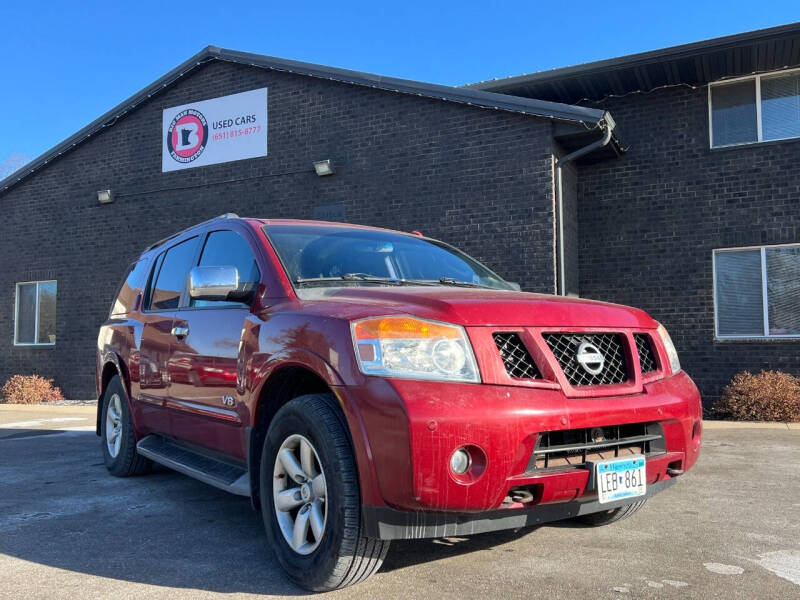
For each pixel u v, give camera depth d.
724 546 3.65
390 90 11.08
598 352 3.10
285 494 3.13
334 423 2.88
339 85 11.71
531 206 9.91
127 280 5.99
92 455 6.91
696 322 10.41
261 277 3.72
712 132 10.64
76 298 14.22
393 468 2.61
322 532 2.89
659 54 10.08
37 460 6.59
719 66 10.24
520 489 2.81
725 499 4.74
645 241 10.80
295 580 3.03
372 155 11.30
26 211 14.98
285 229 4.11
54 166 14.70
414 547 3.62
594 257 11.08
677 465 3.33
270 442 3.23
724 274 10.40
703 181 10.52
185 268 4.73
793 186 10.01
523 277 9.91
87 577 3.21
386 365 2.74
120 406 5.64
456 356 2.76
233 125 12.74
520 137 10.05
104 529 4.06
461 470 2.65
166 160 13.42
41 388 13.55
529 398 2.77
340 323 2.92
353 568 2.84
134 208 13.73
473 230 10.31
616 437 3.04
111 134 14.11
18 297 15.08
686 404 3.29
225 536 3.91
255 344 3.43
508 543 3.70
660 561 3.39
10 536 3.92
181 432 4.41
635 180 10.91
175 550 3.64
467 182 10.42
